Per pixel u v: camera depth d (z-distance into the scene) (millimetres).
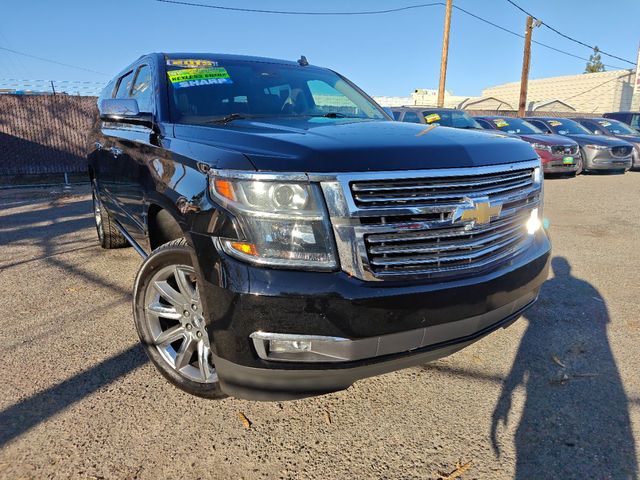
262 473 2172
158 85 3469
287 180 2049
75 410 2574
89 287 4348
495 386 2857
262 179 2059
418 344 2223
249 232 2066
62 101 13695
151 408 2607
